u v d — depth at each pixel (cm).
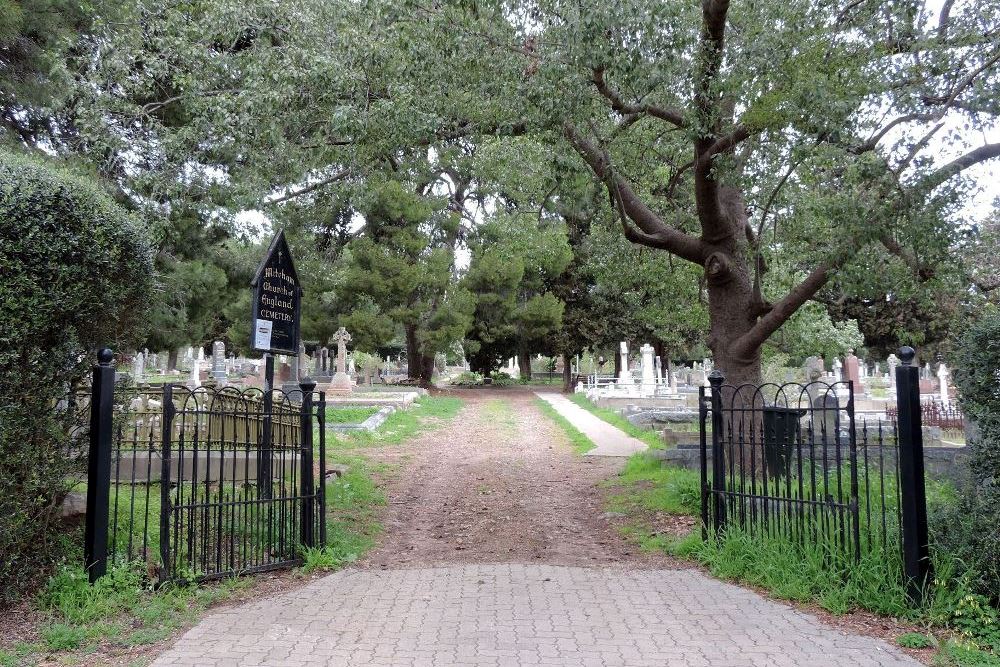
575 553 771
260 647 474
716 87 870
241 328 3766
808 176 984
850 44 856
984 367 530
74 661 450
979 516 532
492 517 953
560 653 466
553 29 898
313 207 1346
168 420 593
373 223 3453
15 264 508
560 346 4016
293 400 1498
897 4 802
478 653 465
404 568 696
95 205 567
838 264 885
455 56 986
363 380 3953
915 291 905
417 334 3525
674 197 1329
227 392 904
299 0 1049
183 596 567
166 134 1098
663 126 1259
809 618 540
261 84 1003
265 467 752
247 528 727
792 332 2073
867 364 4659
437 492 1134
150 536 671
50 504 564
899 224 838
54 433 548
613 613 551
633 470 1222
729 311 1054
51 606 529
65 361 555
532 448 1659
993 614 501
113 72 1065
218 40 1109
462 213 3734
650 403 2600
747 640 493
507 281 3622
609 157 1066
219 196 1122
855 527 579
